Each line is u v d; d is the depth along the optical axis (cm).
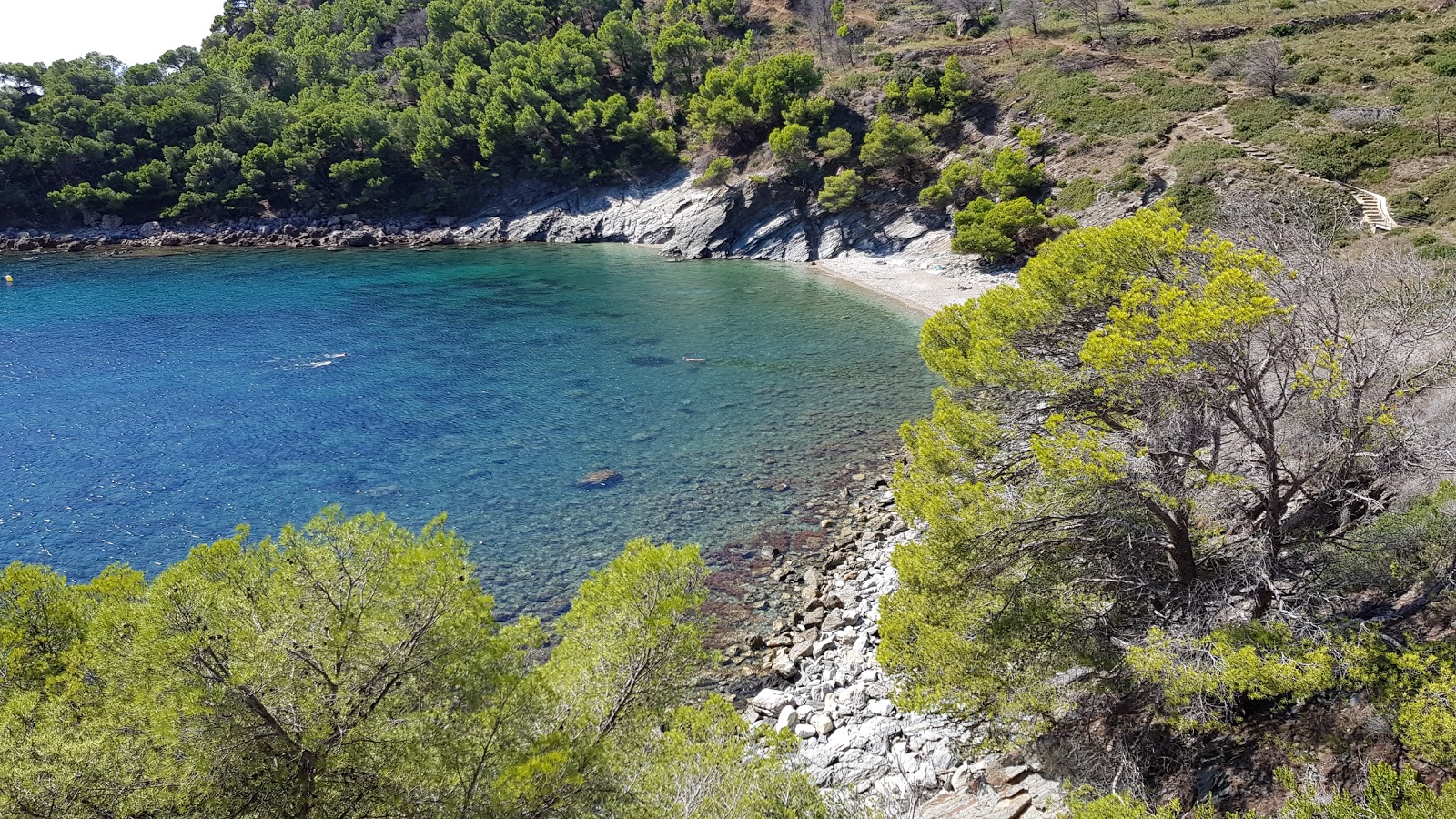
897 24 11156
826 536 3012
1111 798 1131
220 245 10388
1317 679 1164
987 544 1560
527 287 7794
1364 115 5834
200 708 964
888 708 1950
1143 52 8469
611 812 1073
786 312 6512
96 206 10600
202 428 4131
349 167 10712
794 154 8875
